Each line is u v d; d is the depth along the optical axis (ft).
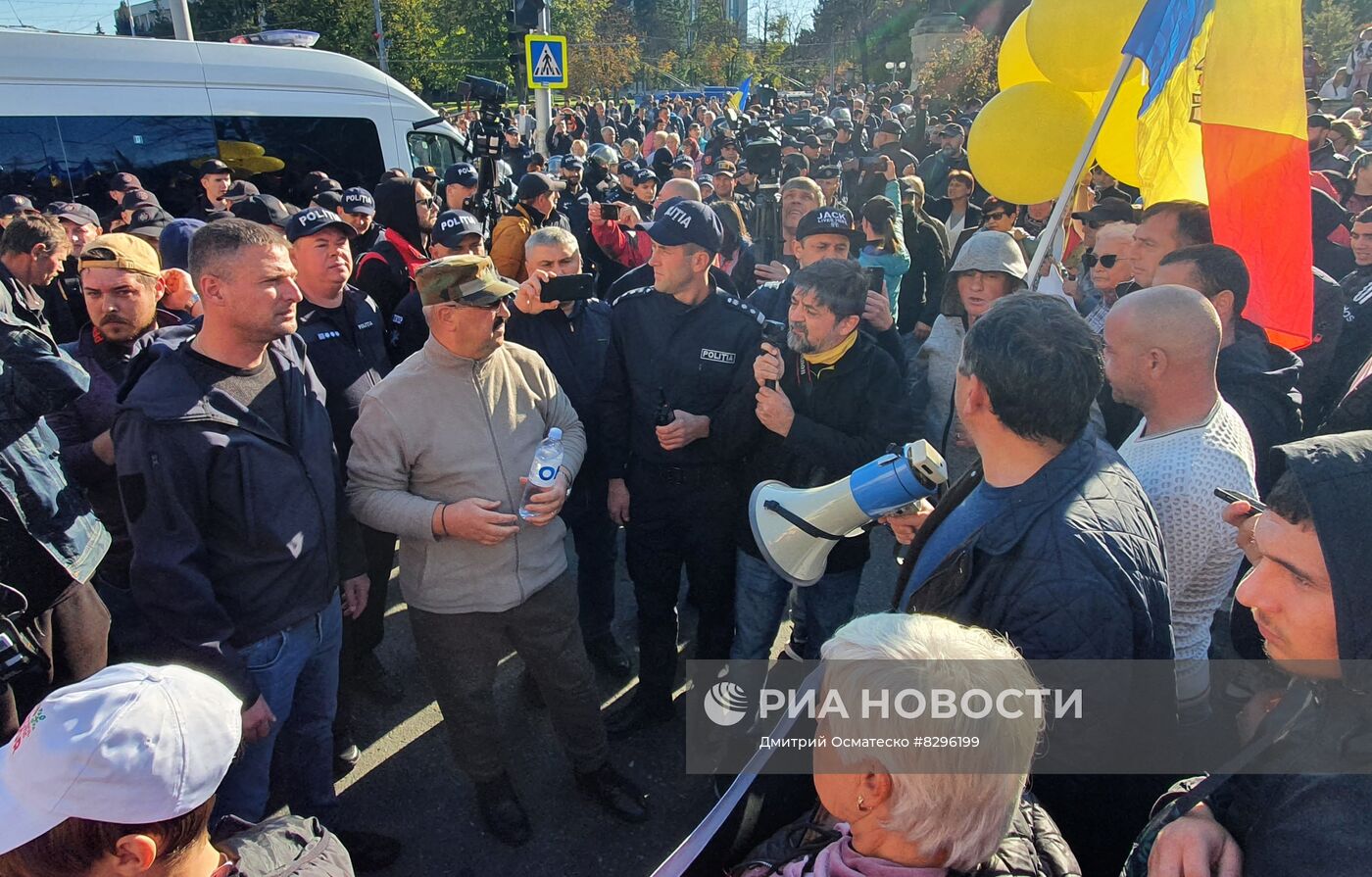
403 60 100.37
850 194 32.81
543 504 7.39
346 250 9.56
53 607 7.02
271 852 4.06
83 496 7.41
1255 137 7.09
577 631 8.38
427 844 8.42
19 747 3.49
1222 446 5.62
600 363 10.34
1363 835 2.72
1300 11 6.86
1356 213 18.07
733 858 4.05
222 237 6.13
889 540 14.96
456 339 7.27
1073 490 4.28
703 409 8.75
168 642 6.21
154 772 3.44
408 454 7.38
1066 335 4.26
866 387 7.82
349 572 7.88
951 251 20.02
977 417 4.51
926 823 3.08
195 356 6.38
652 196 26.55
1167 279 7.48
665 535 9.08
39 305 11.13
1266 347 7.74
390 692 10.63
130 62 21.61
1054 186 10.23
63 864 3.41
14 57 20.10
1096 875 4.32
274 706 6.89
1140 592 4.04
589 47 117.60
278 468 6.64
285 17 96.53
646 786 9.11
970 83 63.00
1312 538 2.95
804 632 9.92
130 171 21.72
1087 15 8.73
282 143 24.06
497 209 21.24
